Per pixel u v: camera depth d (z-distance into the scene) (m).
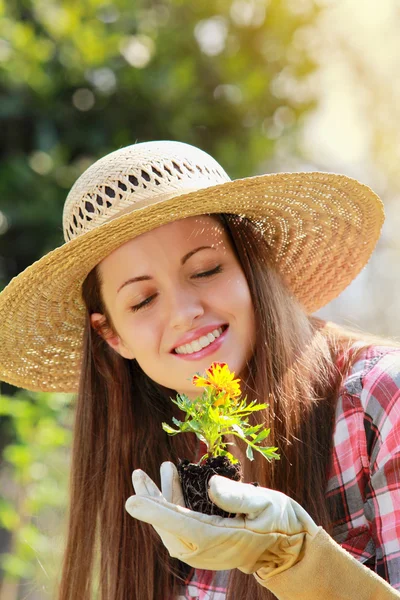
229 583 2.48
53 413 4.15
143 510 1.81
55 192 5.23
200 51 5.61
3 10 4.84
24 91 5.19
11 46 4.94
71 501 2.97
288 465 2.47
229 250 2.61
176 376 2.58
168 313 2.53
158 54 5.41
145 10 5.55
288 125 5.91
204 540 1.79
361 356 2.57
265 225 2.79
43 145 5.21
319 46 6.03
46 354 3.14
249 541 1.81
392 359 2.49
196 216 2.57
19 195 5.19
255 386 2.54
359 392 2.45
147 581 2.82
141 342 2.58
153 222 2.45
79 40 5.06
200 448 2.95
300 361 2.56
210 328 2.52
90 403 2.97
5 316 2.86
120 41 5.27
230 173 5.64
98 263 2.66
